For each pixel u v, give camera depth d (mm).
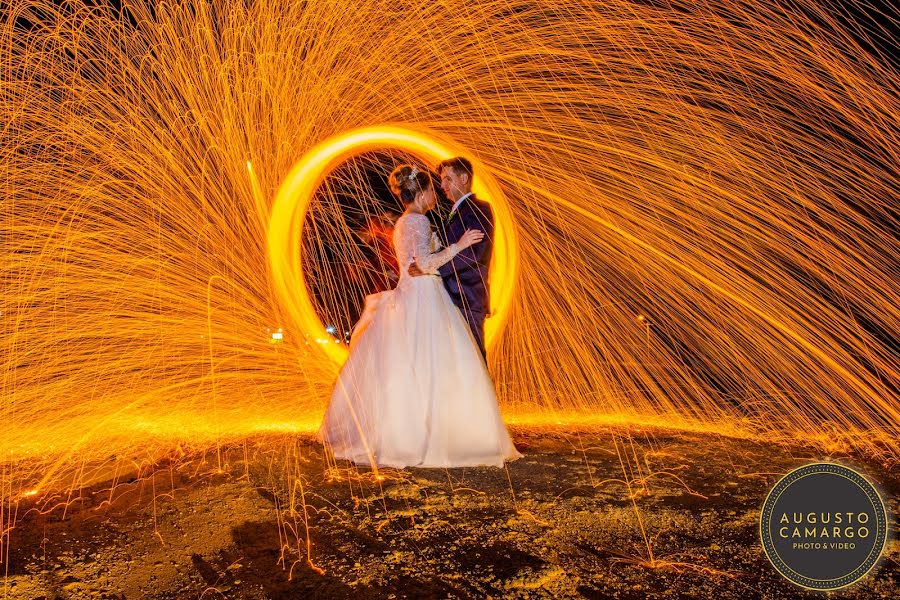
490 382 4352
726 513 3205
